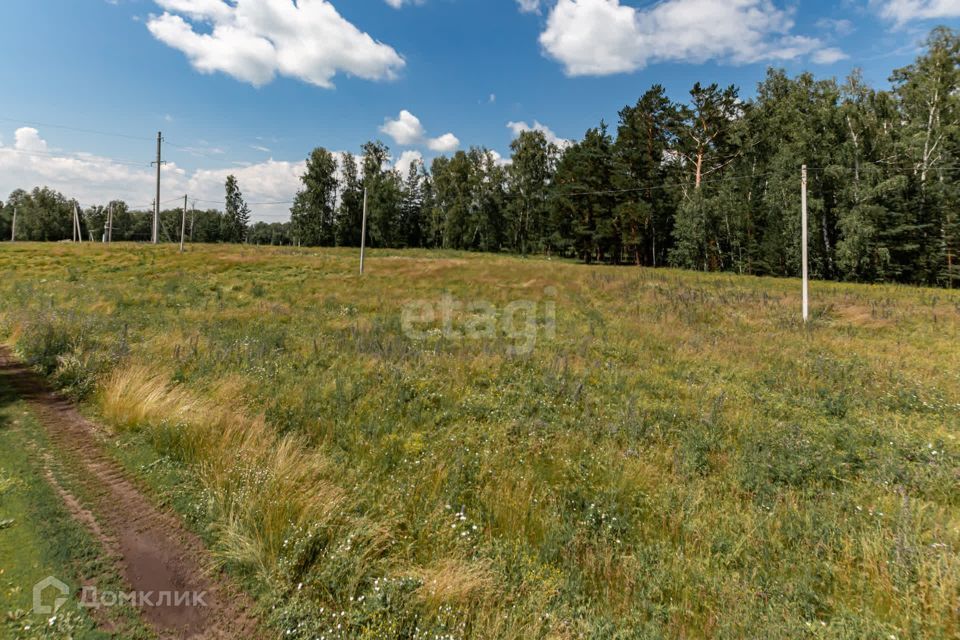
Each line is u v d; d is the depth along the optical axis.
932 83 30.42
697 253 40.22
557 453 5.30
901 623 2.87
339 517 3.57
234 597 2.85
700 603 3.06
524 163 64.94
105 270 23.36
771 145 39.66
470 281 24.55
